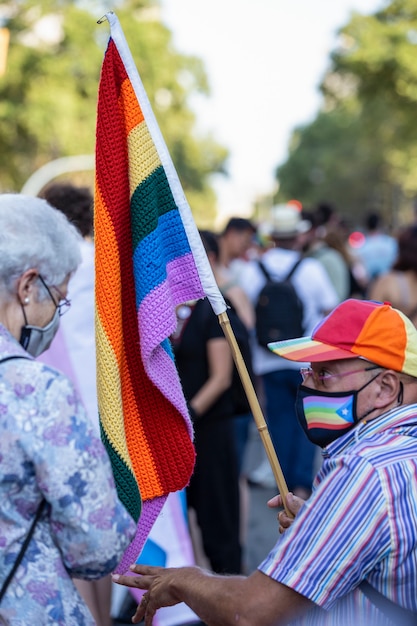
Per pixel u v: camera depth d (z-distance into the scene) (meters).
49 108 30.66
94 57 31.94
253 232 8.14
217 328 5.39
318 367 2.73
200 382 5.43
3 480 2.33
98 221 2.88
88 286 4.19
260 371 7.34
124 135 2.91
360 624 2.44
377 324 2.64
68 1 32.66
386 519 2.39
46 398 2.37
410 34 30.55
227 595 2.51
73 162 28.23
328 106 35.09
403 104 31.83
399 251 6.50
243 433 6.93
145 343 2.83
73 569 2.42
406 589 2.41
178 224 2.92
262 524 7.31
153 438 2.98
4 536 2.35
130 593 5.27
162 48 35.72
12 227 2.49
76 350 4.17
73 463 2.35
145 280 2.85
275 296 7.38
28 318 2.56
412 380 2.66
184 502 5.03
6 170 32.69
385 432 2.58
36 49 31.28
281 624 2.45
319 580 2.39
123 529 2.42
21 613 2.34
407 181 54.41
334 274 9.39
